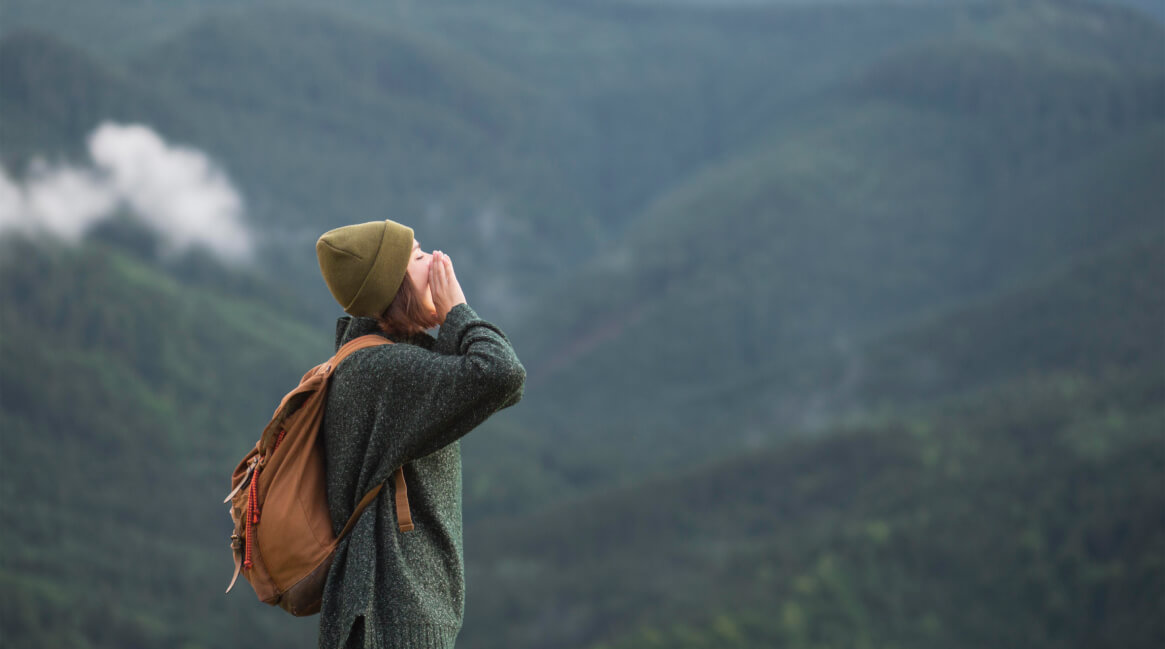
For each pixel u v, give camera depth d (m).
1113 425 148.38
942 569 123.81
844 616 115.19
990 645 112.31
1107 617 110.75
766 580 126.81
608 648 113.38
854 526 137.88
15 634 104.69
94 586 130.25
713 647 106.88
